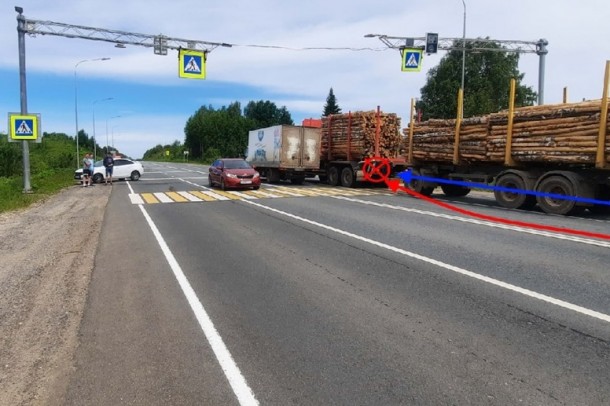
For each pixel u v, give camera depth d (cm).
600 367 371
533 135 1365
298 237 934
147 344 422
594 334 436
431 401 324
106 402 327
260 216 1248
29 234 1026
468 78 5859
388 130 2305
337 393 336
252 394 336
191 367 378
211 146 12294
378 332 445
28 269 705
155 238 938
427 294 559
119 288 594
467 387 342
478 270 667
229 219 1199
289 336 438
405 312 498
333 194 1939
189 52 2275
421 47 2269
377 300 538
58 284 619
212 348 412
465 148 1616
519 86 6006
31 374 370
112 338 437
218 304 529
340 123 2448
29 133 2050
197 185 2553
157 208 1469
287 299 545
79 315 499
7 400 332
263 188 2289
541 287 583
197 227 1073
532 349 405
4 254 819
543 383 347
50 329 462
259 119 13288
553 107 1315
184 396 334
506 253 776
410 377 358
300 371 369
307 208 1427
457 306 516
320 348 411
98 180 2827
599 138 1191
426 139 1802
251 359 391
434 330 448
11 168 3903
